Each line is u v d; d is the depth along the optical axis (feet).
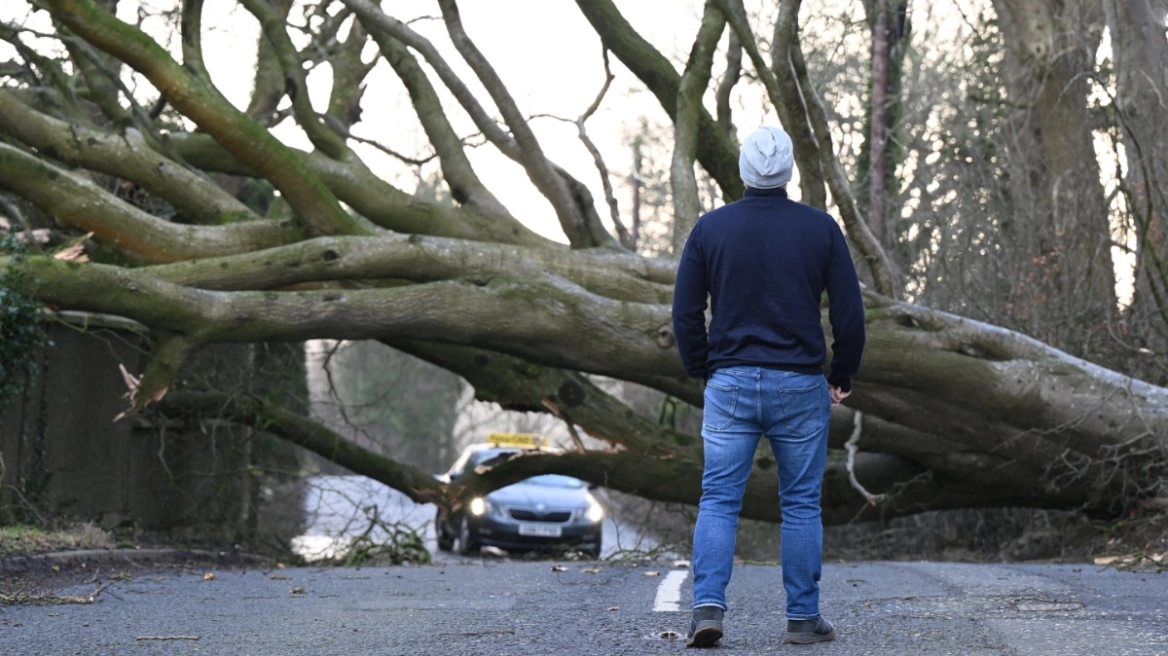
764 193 14.65
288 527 58.44
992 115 61.21
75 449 41.37
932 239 56.90
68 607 20.48
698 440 44.70
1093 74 41.32
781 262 14.30
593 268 37.83
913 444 39.96
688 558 38.60
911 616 17.29
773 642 14.76
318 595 22.90
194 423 49.21
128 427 45.21
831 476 43.47
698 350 14.88
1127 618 16.67
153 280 32.48
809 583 14.56
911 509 43.16
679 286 14.78
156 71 33.60
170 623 17.94
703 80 42.19
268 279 34.91
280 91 47.03
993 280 48.75
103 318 40.55
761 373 14.15
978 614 17.40
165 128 51.03
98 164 39.34
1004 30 51.93
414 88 41.81
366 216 40.78
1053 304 45.06
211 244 37.14
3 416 36.50
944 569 27.84
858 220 38.06
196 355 49.42
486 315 33.73
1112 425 35.40
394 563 42.70
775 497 43.34
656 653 14.07
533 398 42.78
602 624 17.24
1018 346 35.63
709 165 44.16
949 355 34.76
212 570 32.01
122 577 26.81
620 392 103.09
